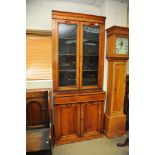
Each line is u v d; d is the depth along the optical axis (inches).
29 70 81.7
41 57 83.0
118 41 97.2
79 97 95.9
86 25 96.3
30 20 96.0
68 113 95.7
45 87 84.4
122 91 103.3
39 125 76.9
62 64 98.0
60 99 91.5
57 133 94.3
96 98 100.7
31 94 75.3
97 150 89.1
